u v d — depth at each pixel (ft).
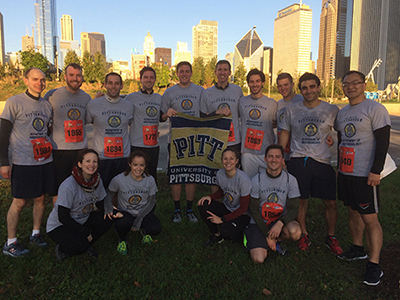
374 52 375.45
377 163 9.94
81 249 10.93
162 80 197.36
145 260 11.37
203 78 205.98
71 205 10.82
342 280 10.34
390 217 15.66
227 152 12.08
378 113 10.00
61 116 12.94
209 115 14.76
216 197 13.35
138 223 12.65
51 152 12.24
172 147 14.98
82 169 10.86
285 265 11.27
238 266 11.19
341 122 11.05
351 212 11.76
